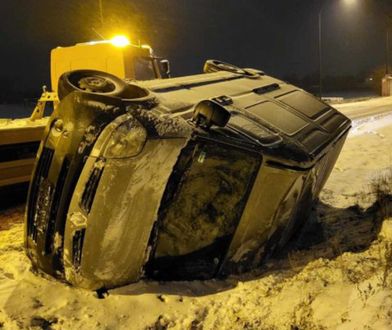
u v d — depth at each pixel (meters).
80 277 3.91
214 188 4.13
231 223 4.22
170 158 3.86
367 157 11.34
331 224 6.32
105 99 3.86
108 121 3.79
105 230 3.75
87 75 4.27
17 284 4.17
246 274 4.50
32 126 7.03
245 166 4.13
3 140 6.59
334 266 4.39
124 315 3.76
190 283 4.26
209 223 4.18
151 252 4.06
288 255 5.02
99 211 3.71
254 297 3.99
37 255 4.11
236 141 4.09
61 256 3.96
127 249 3.89
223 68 6.81
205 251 4.23
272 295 3.99
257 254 4.51
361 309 3.39
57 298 3.93
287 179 4.27
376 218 5.86
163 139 3.80
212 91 5.12
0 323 3.60
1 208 6.96
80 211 3.75
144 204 3.84
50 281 4.19
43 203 4.00
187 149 3.98
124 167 3.69
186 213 4.11
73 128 3.85
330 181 9.03
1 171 6.68
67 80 4.07
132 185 3.75
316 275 4.26
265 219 4.35
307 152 4.46
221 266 4.32
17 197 7.09
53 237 3.95
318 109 6.07
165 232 4.08
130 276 4.03
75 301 3.89
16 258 4.74
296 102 5.86
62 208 3.85
